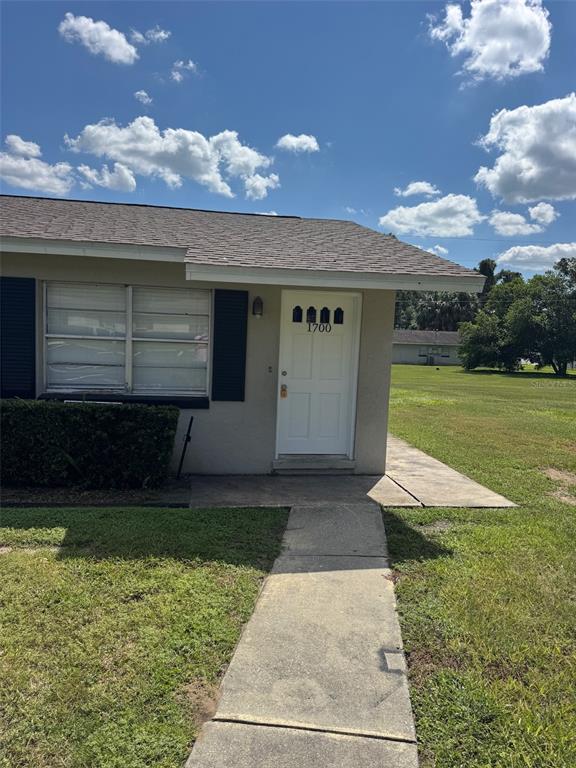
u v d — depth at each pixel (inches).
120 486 231.6
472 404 661.9
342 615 129.7
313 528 190.1
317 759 84.7
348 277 223.8
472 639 120.2
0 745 85.0
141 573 144.1
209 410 261.9
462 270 236.5
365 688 102.6
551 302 1760.6
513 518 209.0
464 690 102.7
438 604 136.1
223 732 89.7
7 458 224.2
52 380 254.2
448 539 183.3
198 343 263.1
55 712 92.3
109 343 257.0
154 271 251.6
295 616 128.6
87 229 253.9
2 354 241.0
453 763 85.3
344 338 273.9
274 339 264.1
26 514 189.3
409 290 228.4
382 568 158.2
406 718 94.8
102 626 117.7
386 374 273.6
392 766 84.0
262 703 97.3
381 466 277.1
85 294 252.1
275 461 267.6
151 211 338.6
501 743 89.7
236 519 194.1
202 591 136.3
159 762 83.0
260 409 266.2
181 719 92.3
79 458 226.4
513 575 154.8
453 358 2586.1
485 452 349.4
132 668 104.4
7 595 129.5
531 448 367.2
